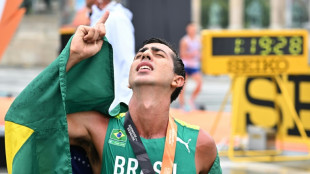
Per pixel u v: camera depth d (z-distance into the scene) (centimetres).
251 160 927
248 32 918
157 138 301
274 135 993
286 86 1016
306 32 928
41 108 284
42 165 284
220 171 325
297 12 5072
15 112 285
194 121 1273
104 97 302
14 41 2989
